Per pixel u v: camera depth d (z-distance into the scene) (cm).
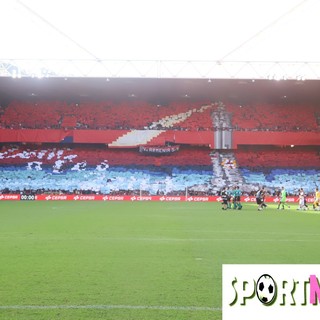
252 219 2812
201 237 1866
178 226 2325
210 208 3969
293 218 2928
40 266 1220
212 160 6281
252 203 5238
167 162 6225
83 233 1994
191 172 6047
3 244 1644
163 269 1185
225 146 6162
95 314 790
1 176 5838
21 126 6350
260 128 6444
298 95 6569
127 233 1997
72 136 6134
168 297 904
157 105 6869
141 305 846
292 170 6100
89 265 1236
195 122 6556
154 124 6506
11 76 5506
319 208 3941
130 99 6925
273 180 5912
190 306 841
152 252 1463
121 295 918
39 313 794
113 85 6044
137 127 6444
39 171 5969
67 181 5828
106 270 1170
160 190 5744
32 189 5694
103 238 1823
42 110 6669
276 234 1986
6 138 6041
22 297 898
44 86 6109
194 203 4897
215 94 6600
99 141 6156
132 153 6378
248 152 6438
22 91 6425
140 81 5775
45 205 4322
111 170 6047
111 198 5559
